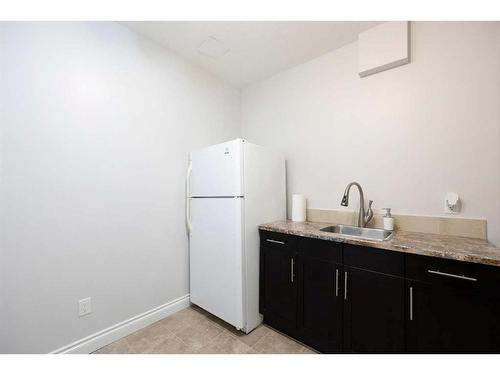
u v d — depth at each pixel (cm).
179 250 222
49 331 147
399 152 181
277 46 213
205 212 208
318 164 228
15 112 136
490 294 106
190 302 230
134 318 188
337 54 215
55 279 150
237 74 264
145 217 197
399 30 174
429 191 168
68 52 157
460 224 156
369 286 139
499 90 145
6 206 133
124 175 184
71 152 157
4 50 133
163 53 213
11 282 134
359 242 142
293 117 248
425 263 121
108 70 176
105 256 172
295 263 173
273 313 186
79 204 160
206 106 254
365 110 198
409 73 176
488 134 148
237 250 181
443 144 163
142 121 197
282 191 234
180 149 226
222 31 193
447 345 115
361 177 200
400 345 128
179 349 165
